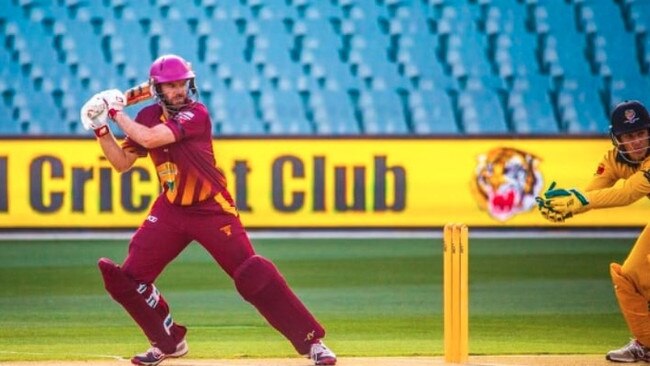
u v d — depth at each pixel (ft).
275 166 166.30
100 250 156.66
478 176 168.25
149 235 84.07
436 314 120.78
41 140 165.07
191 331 111.14
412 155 167.84
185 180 82.64
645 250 88.17
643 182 86.12
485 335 109.09
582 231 168.76
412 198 167.84
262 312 85.61
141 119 84.79
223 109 186.91
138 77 188.96
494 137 168.55
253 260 83.97
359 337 108.68
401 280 139.33
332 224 167.02
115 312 121.19
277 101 187.83
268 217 166.30
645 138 86.79
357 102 188.44
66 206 165.07
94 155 165.17
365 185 167.12
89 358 95.91
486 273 143.23
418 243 163.02
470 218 168.45
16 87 187.52
